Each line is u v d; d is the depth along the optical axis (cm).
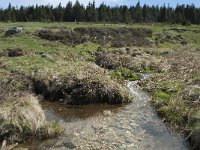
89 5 13012
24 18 12369
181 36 7169
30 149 1530
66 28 6222
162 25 10656
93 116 2066
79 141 1641
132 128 1853
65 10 12862
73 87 2420
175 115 1984
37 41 4694
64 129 1783
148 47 5578
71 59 3753
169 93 2505
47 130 1677
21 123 1638
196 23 13625
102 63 3834
